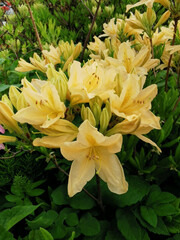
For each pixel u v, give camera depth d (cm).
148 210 27
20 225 31
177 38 34
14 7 61
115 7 64
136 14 34
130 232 26
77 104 23
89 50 48
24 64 38
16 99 22
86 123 18
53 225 26
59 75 20
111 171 20
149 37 35
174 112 34
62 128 20
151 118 21
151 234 30
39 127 21
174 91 34
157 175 32
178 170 31
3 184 33
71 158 20
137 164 30
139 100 21
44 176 36
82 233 27
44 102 20
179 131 35
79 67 20
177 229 27
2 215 24
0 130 23
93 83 21
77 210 28
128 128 20
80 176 20
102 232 28
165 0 30
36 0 72
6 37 63
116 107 21
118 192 20
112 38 42
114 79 21
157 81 40
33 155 34
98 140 19
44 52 38
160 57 37
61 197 29
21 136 23
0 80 47
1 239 22
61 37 59
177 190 33
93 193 28
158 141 30
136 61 30
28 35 62
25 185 30
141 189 28
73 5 71
